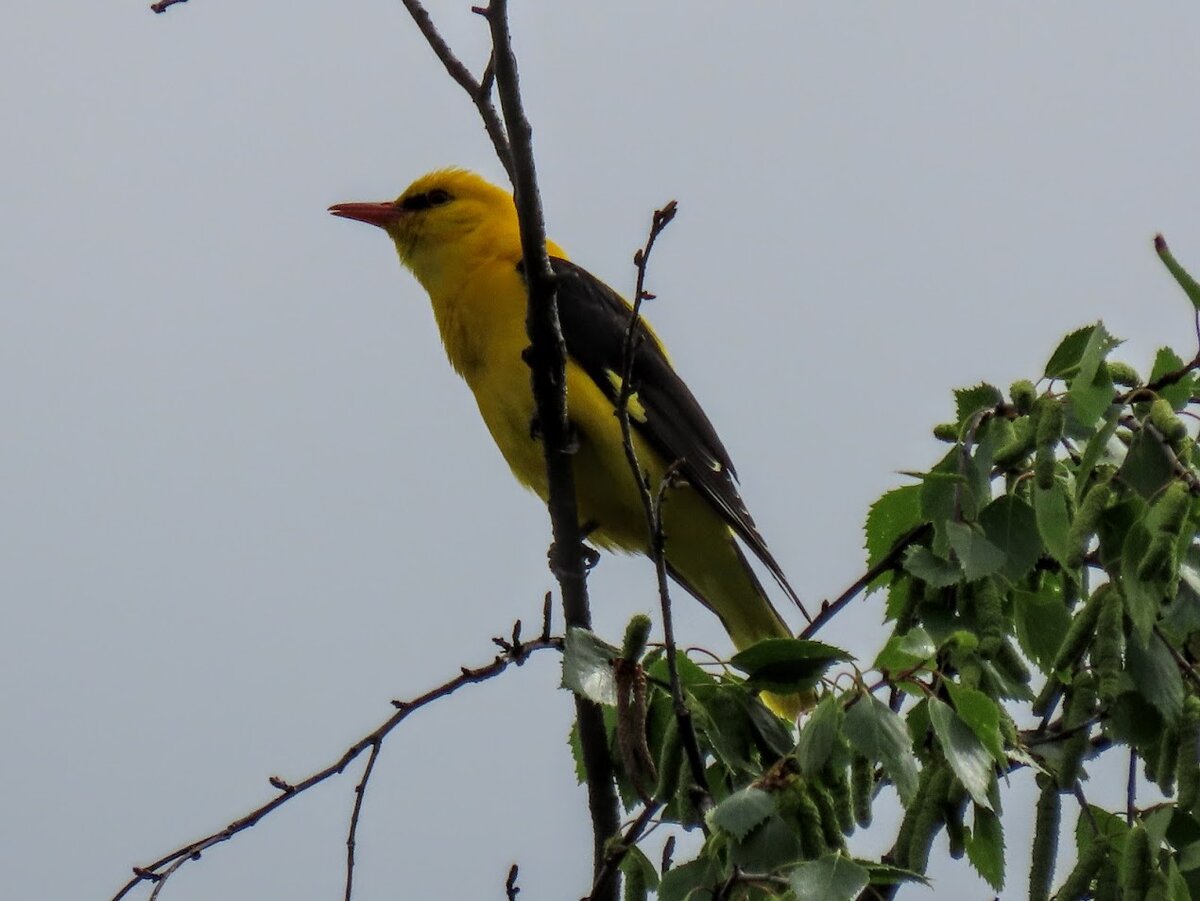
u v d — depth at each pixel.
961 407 8.94
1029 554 8.41
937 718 7.50
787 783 7.60
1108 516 7.84
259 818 9.81
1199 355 8.09
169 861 9.72
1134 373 8.30
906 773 7.31
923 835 8.01
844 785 7.74
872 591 9.57
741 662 8.42
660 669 8.61
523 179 9.91
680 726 7.98
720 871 7.46
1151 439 7.76
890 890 8.16
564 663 8.02
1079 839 8.54
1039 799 8.27
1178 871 7.86
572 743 9.89
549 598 9.66
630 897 8.35
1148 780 8.41
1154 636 7.99
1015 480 8.58
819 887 6.84
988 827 8.41
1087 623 7.94
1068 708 8.65
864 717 7.41
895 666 7.91
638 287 8.59
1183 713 7.88
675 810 8.54
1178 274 7.95
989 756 7.51
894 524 9.32
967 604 8.53
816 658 8.37
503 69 9.65
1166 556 7.41
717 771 8.73
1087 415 7.96
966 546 8.24
